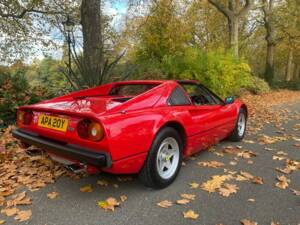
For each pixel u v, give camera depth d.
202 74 11.22
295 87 24.23
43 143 3.16
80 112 2.85
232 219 2.72
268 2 24.69
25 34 14.33
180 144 3.57
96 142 2.74
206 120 4.16
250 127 7.03
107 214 2.80
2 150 4.41
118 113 2.91
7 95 5.90
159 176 3.26
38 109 3.25
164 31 14.99
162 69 11.24
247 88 17.02
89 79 7.26
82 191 3.28
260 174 3.85
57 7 13.82
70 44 9.05
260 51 35.16
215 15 24.52
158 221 2.69
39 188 3.35
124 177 3.65
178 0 20.64
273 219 2.72
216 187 3.39
